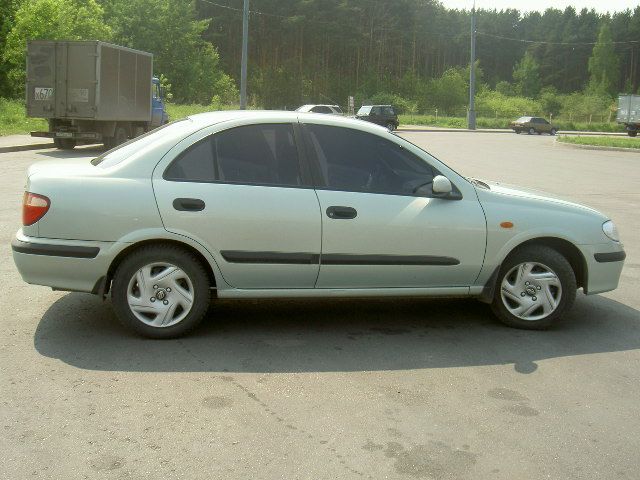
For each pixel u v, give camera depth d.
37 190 4.97
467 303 6.43
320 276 5.20
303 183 5.18
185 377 4.43
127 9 63.00
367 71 91.38
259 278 5.14
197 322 5.16
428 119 69.75
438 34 108.50
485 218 5.42
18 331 5.21
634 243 9.60
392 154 5.41
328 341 5.24
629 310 6.39
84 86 20.41
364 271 5.25
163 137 5.16
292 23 80.19
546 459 3.51
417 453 3.53
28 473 3.22
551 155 28.05
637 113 51.69
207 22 69.75
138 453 3.44
